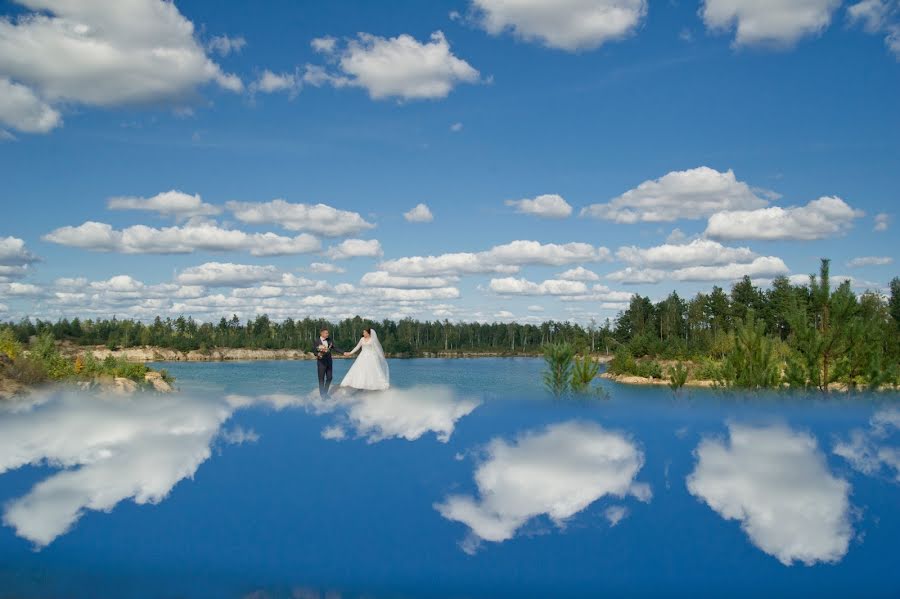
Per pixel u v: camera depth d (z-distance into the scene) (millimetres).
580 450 5297
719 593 3223
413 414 6652
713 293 83562
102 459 5211
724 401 8773
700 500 4328
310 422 6340
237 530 3889
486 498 4469
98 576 3346
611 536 3871
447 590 3264
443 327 140375
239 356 123688
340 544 3713
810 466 4828
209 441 5645
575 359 15414
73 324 100875
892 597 3145
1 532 3957
